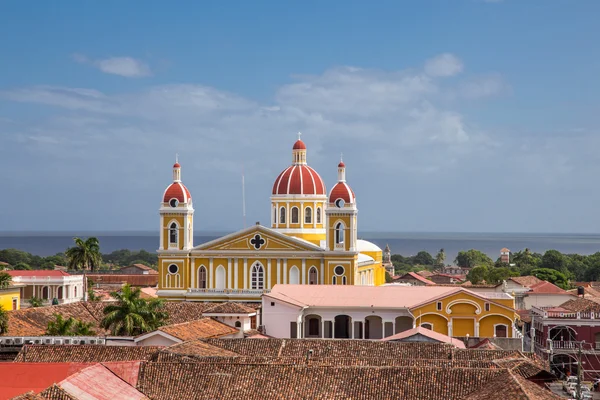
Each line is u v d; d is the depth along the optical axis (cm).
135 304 14012
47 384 9494
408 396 9231
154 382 9556
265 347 12019
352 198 18638
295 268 18712
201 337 13150
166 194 19250
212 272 19012
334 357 11369
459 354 11494
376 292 16362
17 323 14275
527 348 16450
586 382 13238
